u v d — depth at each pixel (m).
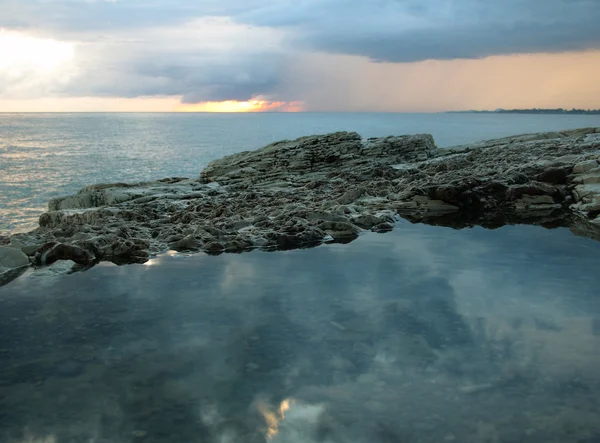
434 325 3.94
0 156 93.75
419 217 9.51
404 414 2.69
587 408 2.72
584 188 10.18
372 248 6.92
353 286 5.05
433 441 2.46
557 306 4.35
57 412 2.77
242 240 7.24
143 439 2.51
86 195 14.55
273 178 18.39
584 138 19.12
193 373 3.21
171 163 81.06
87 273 5.81
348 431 2.55
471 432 2.53
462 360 3.32
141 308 4.48
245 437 2.51
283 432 2.55
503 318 4.08
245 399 2.87
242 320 4.13
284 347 3.57
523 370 3.16
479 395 2.87
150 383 3.08
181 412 2.75
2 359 3.44
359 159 20.19
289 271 5.72
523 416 2.66
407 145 20.98
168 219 9.92
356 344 3.61
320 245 7.21
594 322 3.97
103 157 92.56
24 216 36.00
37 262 6.43
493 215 9.52
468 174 12.70
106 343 3.70
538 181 11.20
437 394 2.89
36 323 4.13
